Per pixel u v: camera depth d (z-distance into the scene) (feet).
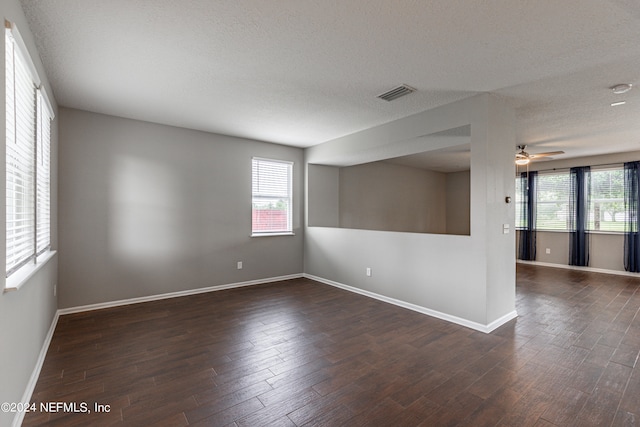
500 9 6.18
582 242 21.91
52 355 8.73
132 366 8.17
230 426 5.93
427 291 12.38
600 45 7.50
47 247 9.83
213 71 9.07
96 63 8.59
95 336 10.07
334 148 17.03
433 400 6.76
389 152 15.99
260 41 7.49
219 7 6.20
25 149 7.07
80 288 12.48
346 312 12.61
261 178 17.75
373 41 7.45
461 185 29.71
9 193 5.91
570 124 13.87
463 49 7.77
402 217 26.21
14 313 5.81
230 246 16.47
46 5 6.14
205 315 12.19
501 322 11.22
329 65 8.68
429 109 12.15
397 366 8.23
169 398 6.79
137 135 13.71
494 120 10.75
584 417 6.20
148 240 14.02
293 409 6.45
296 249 19.12
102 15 6.48
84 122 12.52
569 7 6.07
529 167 24.56
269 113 12.76
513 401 6.72
